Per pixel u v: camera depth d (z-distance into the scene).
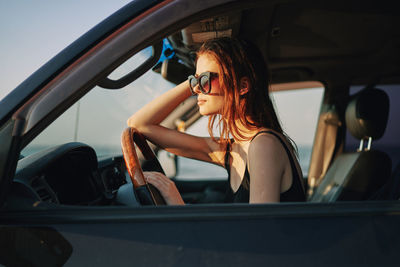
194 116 2.51
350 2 1.88
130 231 0.74
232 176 1.32
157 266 0.72
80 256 0.73
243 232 0.73
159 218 0.75
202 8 0.83
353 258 0.72
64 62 0.82
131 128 1.24
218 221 0.74
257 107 1.20
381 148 2.15
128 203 1.18
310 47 2.41
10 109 0.78
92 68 0.81
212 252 0.72
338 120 2.82
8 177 0.75
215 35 1.40
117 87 1.01
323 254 0.72
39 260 0.73
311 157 3.01
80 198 1.20
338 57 2.56
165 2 0.85
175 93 1.42
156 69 1.63
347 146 2.83
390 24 2.13
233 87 1.16
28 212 0.75
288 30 2.14
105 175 1.38
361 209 0.77
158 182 1.13
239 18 1.66
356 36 2.28
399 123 2.14
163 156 3.05
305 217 0.75
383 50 2.45
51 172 1.11
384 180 2.03
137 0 0.87
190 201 2.88
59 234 0.74
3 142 0.76
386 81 2.87
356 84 2.87
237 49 1.18
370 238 0.74
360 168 2.04
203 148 1.42
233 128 1.20
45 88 0.80
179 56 1.64
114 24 0.85
